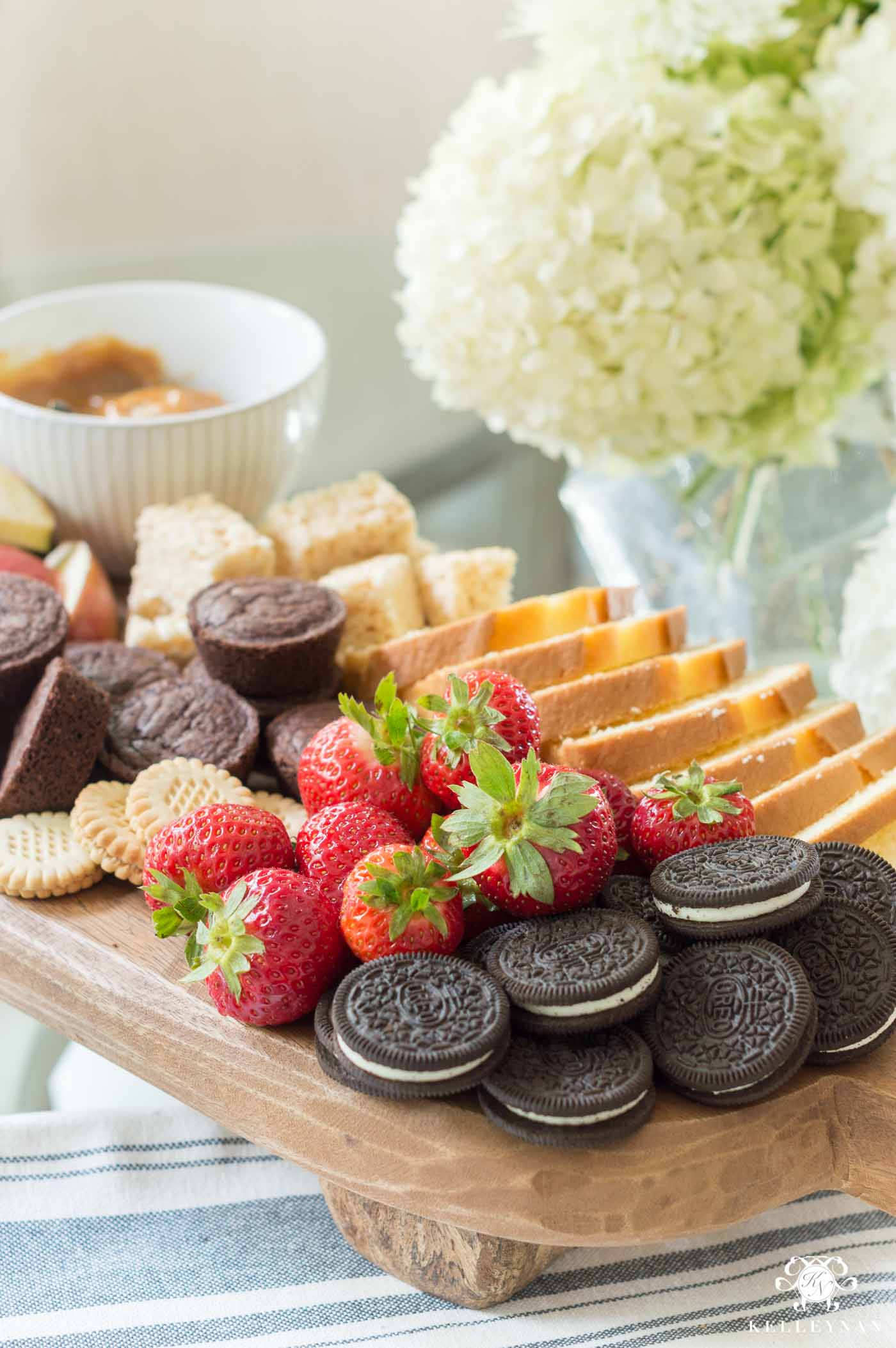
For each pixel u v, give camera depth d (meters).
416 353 0.96
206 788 0.78
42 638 0.82
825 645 0.95
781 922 0.68
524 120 0.83
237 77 1.49
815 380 0.86
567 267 0.83
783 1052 0.67
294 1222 0.75
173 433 0.91
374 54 1.52
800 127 0.83
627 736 0.80
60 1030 0.75
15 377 0.97
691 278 0.83
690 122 0.82
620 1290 0.73
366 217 1.63
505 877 0.69
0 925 0.76
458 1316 0.72
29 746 0.78
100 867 0.78
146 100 1.47
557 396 0.85
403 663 0.86
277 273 1.37
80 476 0.92
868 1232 0.74
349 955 0.70
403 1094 0.66
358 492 0.95
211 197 1.56
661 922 0.70
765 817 0.79
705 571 0.95
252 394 1.00
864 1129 0.69
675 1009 0.68
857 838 0.79
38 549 0.94
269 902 0.68
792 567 0.93
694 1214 0.68
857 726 0.85
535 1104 0.66
